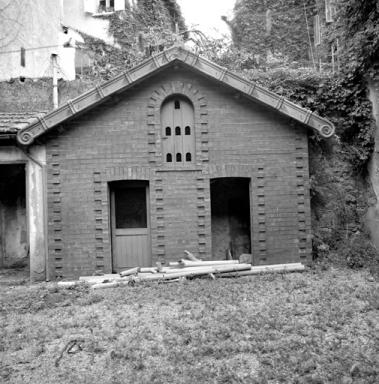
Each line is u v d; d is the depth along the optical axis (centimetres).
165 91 1004
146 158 1002
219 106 1011
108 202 1005
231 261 955
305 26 2225
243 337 567
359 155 1107
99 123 998
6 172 1191
